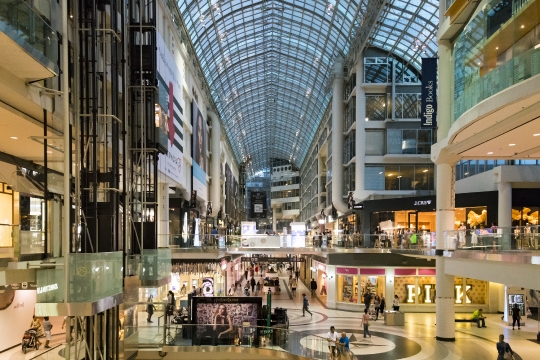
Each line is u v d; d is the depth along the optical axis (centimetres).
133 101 1853
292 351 1605
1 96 1038
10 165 1573
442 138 2111
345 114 4653
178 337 1666
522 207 2775
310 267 4544
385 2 3284
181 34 3316
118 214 1373
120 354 1341
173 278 3042
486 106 1302
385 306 3009
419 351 1919
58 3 1230
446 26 1994
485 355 1852
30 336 1619
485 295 3000
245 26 4641
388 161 4016
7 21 791
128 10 1848
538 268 1213
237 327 1675
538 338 2100
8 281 1045
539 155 2009
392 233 3092
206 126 4656
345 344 1606
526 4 1127
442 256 2133
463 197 3016
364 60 4072
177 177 2958
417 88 4006
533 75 1095
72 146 1328
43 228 1480
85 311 974
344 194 4600
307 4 4188
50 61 980
